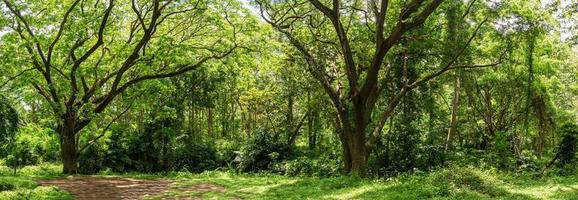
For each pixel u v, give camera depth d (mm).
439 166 19266
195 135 33438
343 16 21156
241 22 22672
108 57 23672
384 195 12180
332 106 20781
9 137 22453
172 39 21578
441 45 19531
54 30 21031
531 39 18875
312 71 20344
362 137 18344
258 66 24797
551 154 26219
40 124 23484
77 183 18016
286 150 27203
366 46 20703
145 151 27062
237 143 30625
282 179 20250
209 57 23516
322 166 22344
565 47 26109
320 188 15008
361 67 20688
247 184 18031
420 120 23562
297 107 35156
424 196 11555
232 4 21953
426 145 21562
